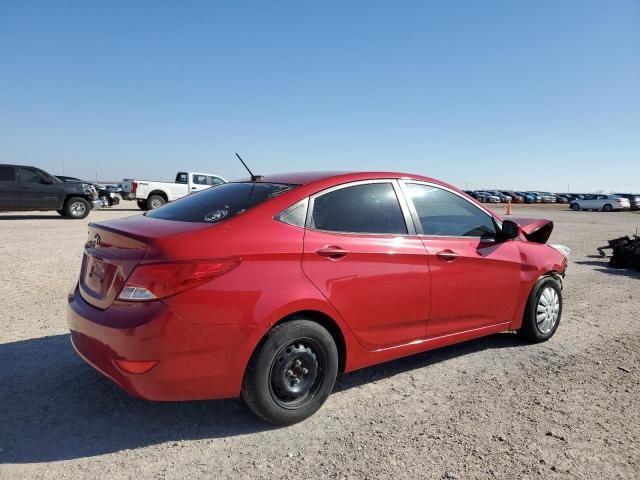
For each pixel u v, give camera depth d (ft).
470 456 9.88
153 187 85.10
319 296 10.95
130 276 9.73
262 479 9.02
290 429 10.86
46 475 8.96
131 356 9.42
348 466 9.46
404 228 13.00
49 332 16.43
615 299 23.85
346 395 12.64
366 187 12.77
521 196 224.12
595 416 11.67
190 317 9.59
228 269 10.01
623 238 34.19
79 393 12.19
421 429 10.93
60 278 24.54
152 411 11.47
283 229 11.00
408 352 13.08
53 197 60.18
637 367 14.82
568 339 17.46
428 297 13.15
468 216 14.85
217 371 9.91
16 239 39.32
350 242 11.76
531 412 11.81
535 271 16.17
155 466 9.34
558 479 9.18
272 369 10.56
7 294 21.18
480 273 14.44
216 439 10.37
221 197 12.35
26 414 11.12
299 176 12.95
